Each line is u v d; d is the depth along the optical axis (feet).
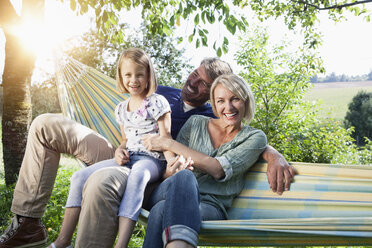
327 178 6.41
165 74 47.75
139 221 6.33
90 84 10.04
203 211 6.14
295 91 25.96
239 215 6.68
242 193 6.87
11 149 15.72
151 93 7.29
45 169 7.02
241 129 6.93
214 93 6.88
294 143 25.49
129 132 7.25
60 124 7.13
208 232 5.40
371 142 26.71
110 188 5.56
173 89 9.14
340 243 5.39
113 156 7.77
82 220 5.46
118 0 13.66
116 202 5.62
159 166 6.90
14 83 15.67
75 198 6.06
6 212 12.44
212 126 7.17
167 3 16.99
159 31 15.17
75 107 10.07
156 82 7.32
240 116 6.73
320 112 28.43
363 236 5.01
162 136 7.02
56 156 7.22
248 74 26.37
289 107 25.70
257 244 5.81
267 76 26.43
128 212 5.57
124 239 5.43
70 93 10.21
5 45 15.83
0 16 14.85
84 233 5.41
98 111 9.71
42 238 7.29
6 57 15.80
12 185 14.94
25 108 15.93
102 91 9.80
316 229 5.14
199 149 7.02
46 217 10.91
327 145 24.97
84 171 6.32
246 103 6.81
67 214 6.03
